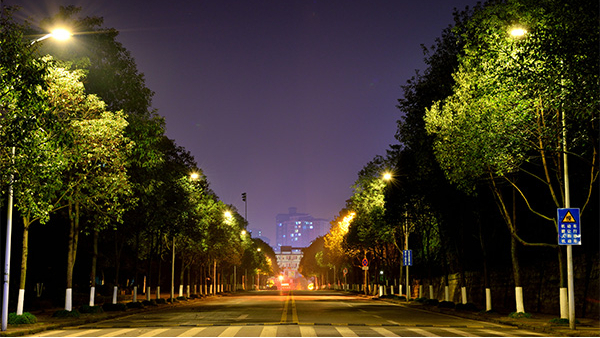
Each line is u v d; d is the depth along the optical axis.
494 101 19.48
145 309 33.78
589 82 16.09
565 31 16.45
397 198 38.94
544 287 30.06
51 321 22.64
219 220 59.56
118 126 22.52
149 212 34.19
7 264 18.89
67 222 36.03
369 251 67.25
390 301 47.28
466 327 20.44
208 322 23.05
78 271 47.53
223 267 88.12
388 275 58.78
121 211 24.08
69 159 21.58
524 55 16.92
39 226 36.47
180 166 40.97
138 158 27.91
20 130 16.55
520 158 20.73
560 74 16.66
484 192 30.44
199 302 49.22
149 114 27.48
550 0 17.86
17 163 17.95
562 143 19.59
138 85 27.80
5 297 18.59
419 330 18.88
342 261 93.69
